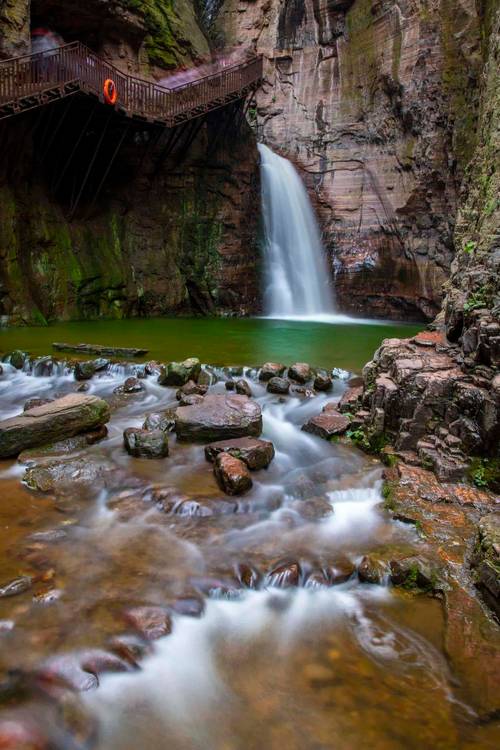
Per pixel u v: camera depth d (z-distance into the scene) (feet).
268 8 83.51
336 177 76.02
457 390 19.66
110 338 43.80
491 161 39.24
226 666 10.54
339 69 74.90
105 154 60.85
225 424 22.22
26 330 46.65
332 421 23.70
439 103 60.29
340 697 9.84
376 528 15.97
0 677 9.76
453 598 12.55
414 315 67.67
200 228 69.21
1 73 43.39
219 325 56.65
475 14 56.24
